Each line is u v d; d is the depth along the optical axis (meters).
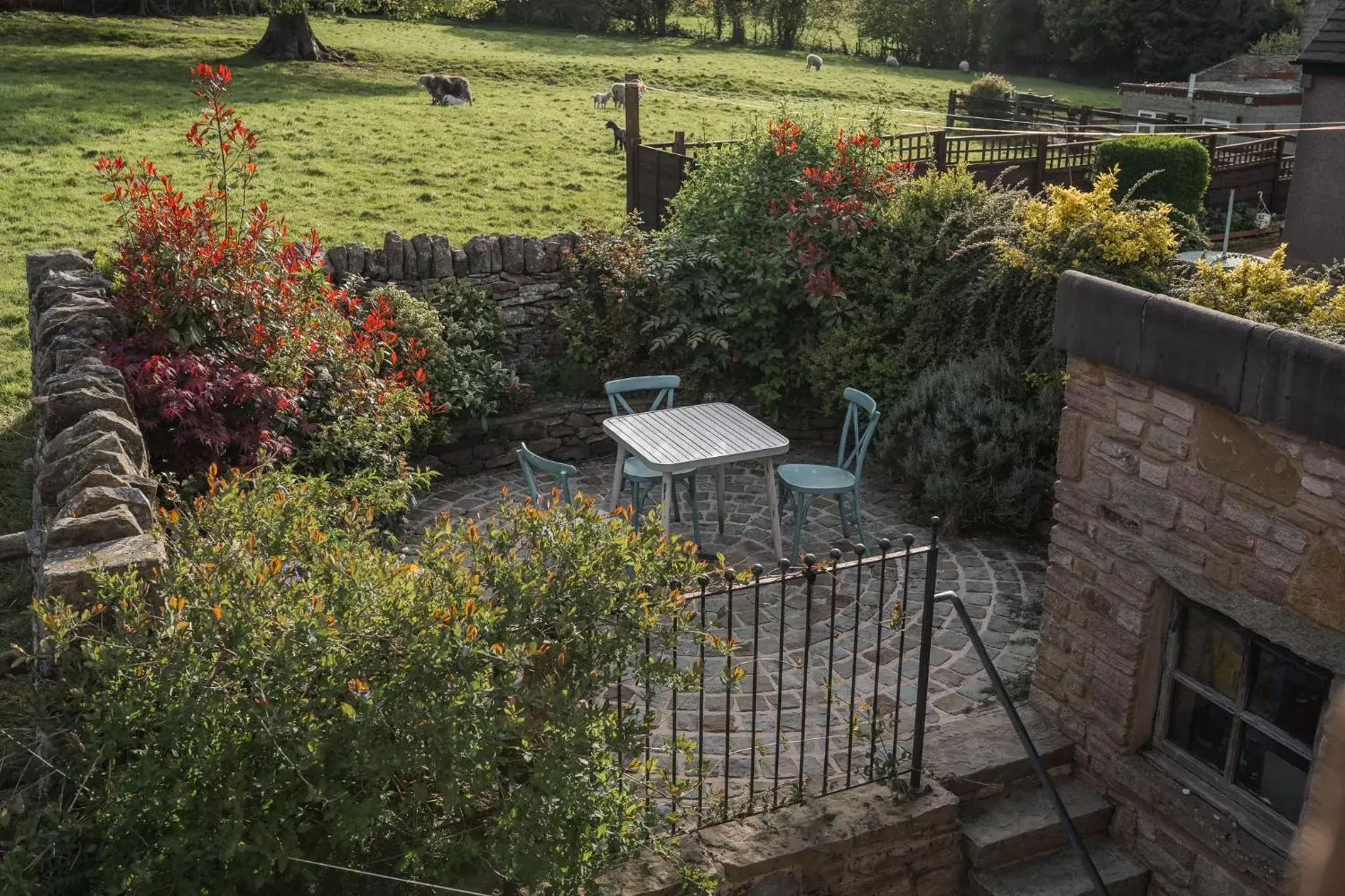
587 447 9.02
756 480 8.51
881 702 5.72
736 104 24.91
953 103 22.67
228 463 6.39
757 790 4.92
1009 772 5.18
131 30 27.25
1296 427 3.99
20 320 10.35
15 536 5.32
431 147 18.30
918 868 4.82
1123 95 19.72
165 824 3.23
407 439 7.34
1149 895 5.05
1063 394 7.50
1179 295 6.38
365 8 33.56
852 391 7.36
